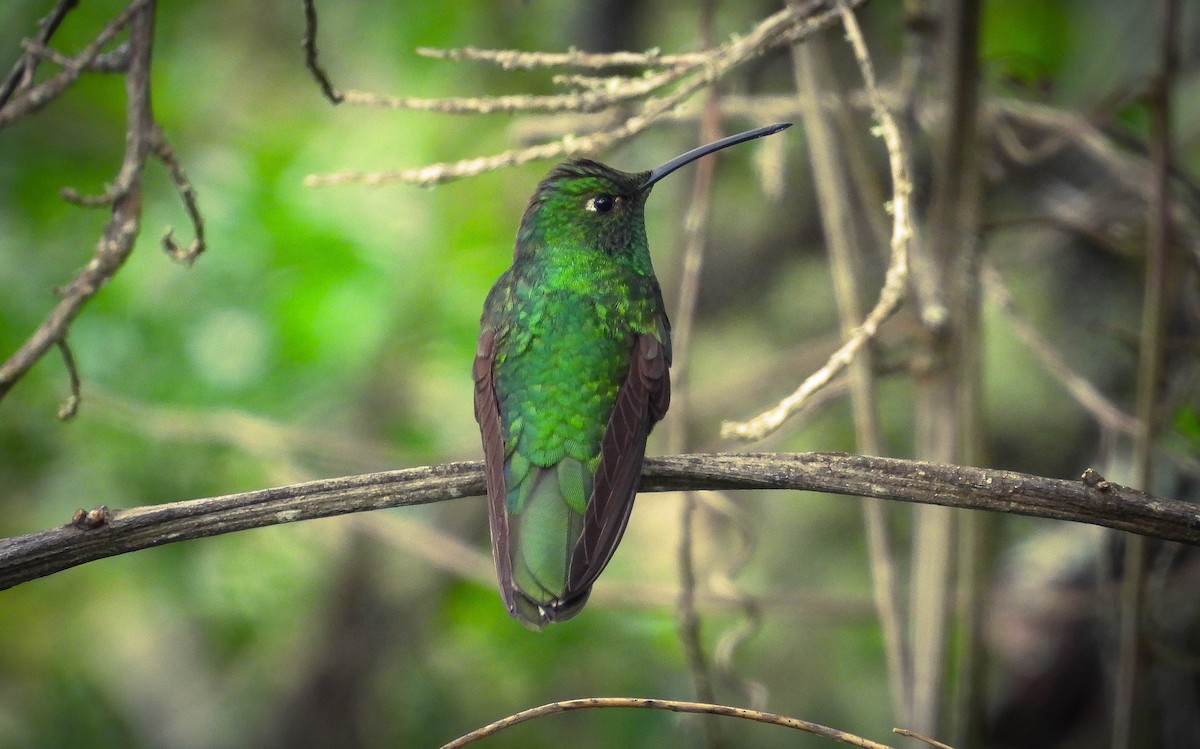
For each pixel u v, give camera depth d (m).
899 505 11.73
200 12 12.82
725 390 10.85
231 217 11.76
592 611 10.90
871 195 8.44
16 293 11.26
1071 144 10.88
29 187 11.45
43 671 12.09
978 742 8.35
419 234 12.49
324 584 12.01
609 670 10.95
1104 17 11.69
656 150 11.75
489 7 12.53
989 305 11.24
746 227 12.09
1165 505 5.22
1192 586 9.48
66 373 11.21
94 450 11.20
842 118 8.57
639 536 12.20
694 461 5.80
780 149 8.67
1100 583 8.89
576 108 6.47
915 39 8.62
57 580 12.35
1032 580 10.52
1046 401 11.13
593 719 10.84
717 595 9.12
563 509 6.12
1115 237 8.99
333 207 12.23
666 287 11.84
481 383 6.70
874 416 8.21
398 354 11.91
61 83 6.28
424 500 5.59
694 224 8.41
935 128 9.09
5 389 5.88
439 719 11.20
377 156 12.78
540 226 7.01
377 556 11.94
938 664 8.22
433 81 12.83
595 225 6.96
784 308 12.09
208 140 12.45
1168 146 8.17
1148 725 9.34
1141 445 7.93
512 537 6.03
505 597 5.78
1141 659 7.87
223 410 11.11
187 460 11.19
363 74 13.11
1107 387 10.84
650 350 6.74
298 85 13.10
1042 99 9.80
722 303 12.12
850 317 8.34
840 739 4.93
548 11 12.27
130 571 11.77
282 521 5.48
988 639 8.47
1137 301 10.91
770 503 12.09
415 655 11.61
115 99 11.54
